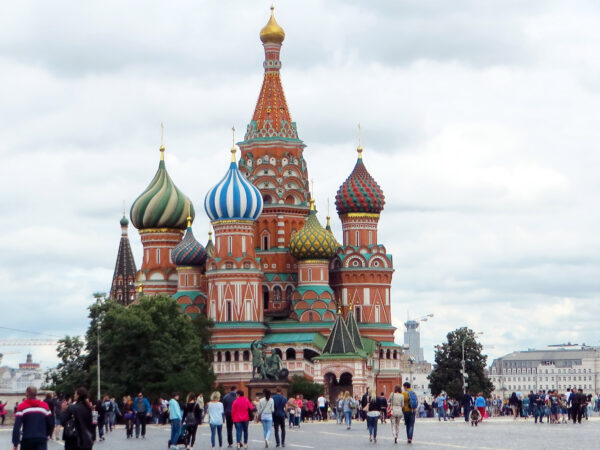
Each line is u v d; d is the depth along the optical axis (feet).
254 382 535.60
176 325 569.23
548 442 240.73
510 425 358.64
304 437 291.99
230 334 634.84
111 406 355.36
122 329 545.44
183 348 562.66
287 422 433.48
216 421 248.11
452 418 487.61
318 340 648.38
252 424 405.18
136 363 549.13
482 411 405.59
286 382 537.24
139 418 314.96
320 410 467.93
